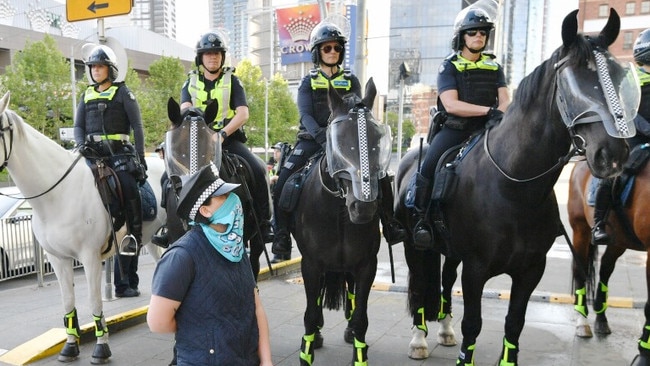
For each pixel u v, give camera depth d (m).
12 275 8.13
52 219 4.41
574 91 2.78
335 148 3.41
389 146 3.57
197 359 2.31
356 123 3.41
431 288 4.57
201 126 3.87
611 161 2.64
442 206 3.85
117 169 4.76
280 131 43.91
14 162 4.19
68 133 12.63
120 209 4.71
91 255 4.51
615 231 4.37
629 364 4.34
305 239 3.84
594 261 5.07
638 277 7.48
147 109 32.28
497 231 3.37
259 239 4.51
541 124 3.12
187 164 3.77
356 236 3.64
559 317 5.64
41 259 7.70
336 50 4.34
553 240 3.49
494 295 6.47
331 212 3.65
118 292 6.57
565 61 2.91
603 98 2.68
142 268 8.69
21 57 30.03
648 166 3.87
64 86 30.52
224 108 4.65
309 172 4.04
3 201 8.92
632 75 2.83
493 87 4.13
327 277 4.51
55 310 6.20
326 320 5.61
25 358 4.52
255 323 2.52
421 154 4.33
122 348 4.89
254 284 2.57
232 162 4.41
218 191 2.34
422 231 3.97
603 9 50.94
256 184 4.78
